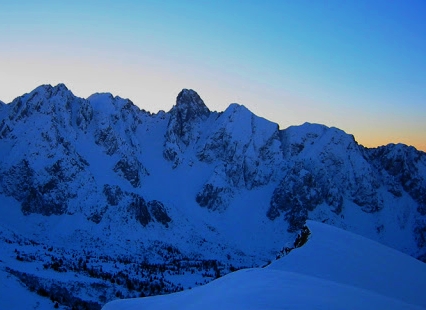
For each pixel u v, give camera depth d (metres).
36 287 132.12
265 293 46.31
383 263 80.25
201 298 52.62
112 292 147.12
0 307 114.19
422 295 67.06
